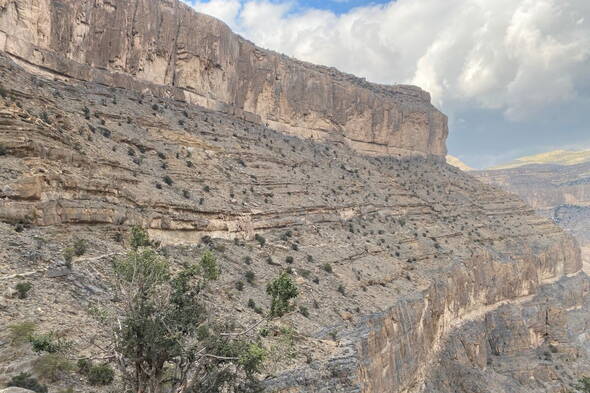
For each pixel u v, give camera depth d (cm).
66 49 7025
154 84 8181
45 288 3028
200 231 5425
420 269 8031
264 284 4919
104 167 4781
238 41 10475
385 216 9825
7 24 6059
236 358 2156
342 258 6619
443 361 7169
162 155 6356
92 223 4069
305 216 7512
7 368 2264
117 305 3061
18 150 3800
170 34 8600
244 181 7262
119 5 7819
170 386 2367
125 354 2100
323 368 3709
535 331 9906
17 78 4738
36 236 3484
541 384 8256
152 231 4791
